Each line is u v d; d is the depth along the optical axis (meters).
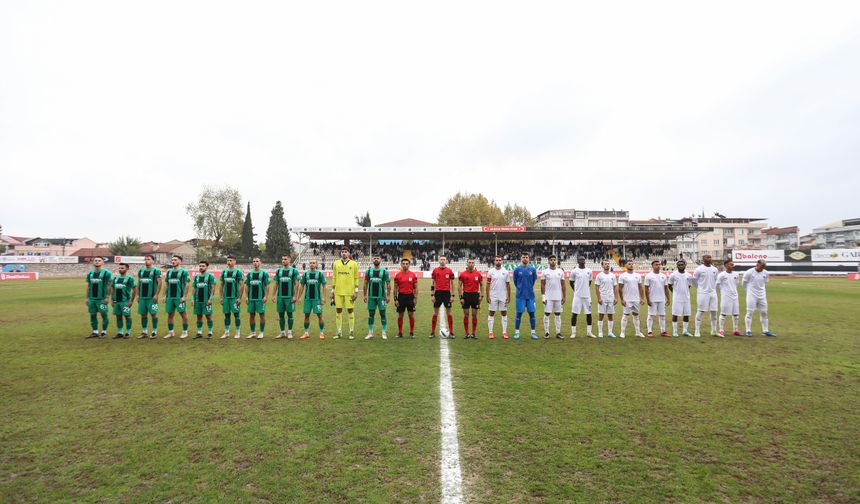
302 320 13.48
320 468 3.62
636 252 46.06
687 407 5.09
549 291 10.21
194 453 3.92
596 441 4.14
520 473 3.53
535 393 5.64
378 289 10.06
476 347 8.95
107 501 3.16
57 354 8.25
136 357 7.95
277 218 70.00
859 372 6.75
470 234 40.81
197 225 61.53
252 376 6.54
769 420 4.69
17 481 3.44
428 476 3.48
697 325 10.43
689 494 3.21
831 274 40.00
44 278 43.69
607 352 8.38
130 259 52.16
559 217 73.38
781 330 11.02
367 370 6.91
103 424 4.62
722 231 79.06
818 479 3.44
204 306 10.24
